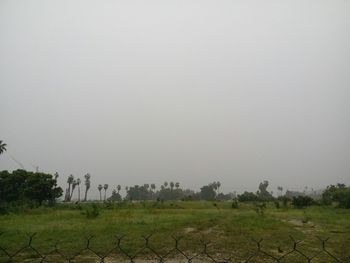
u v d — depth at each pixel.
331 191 55.03
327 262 10.10
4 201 47.91
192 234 15.38
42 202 52.88
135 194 116.44
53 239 13.91
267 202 64.06
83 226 18.92
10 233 15.76
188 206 50.38
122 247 12.09
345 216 28.47
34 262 9.97
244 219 22.78
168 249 11.98
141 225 19.19
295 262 10.15
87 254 11.26
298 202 49.66
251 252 11.61
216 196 113.44
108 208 41.12
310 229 18.50
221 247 12.45
